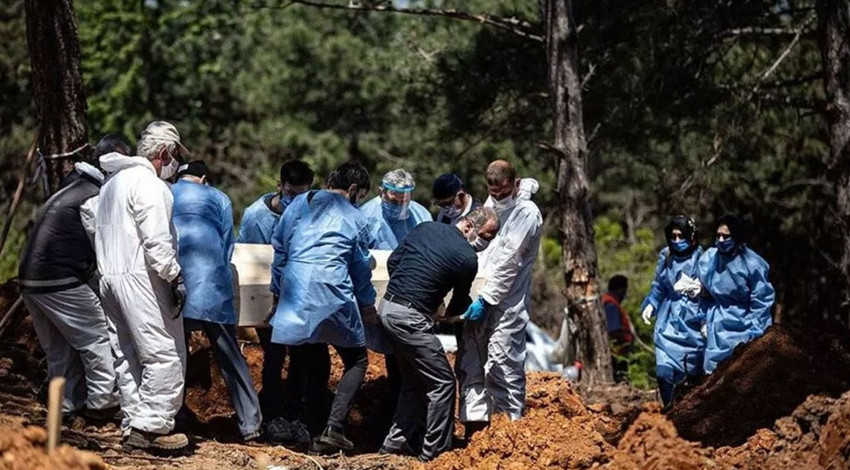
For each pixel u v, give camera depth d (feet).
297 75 106.01
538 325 86.22
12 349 37.19
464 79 71.10
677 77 63.21
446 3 76.59
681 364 42.42
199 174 33.88
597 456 27.45
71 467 22.63
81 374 32.63
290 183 36.19
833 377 32.48
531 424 30.32
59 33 39.09
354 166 34.06
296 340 32.58
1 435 22.34
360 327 33.24
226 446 31.78
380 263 35.83
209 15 122.93
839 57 49.85
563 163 55.21
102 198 30.35
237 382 32.73
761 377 32.76
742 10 63.93
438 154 89.20
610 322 61.41
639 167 77.71
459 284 32.45
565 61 55.01
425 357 31.99
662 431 25.67
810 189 79.20
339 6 60.95
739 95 65.00
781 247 80.18
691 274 42.45
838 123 49.85
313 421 34.78
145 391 30.04
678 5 63.05
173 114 122.21
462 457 29.78
